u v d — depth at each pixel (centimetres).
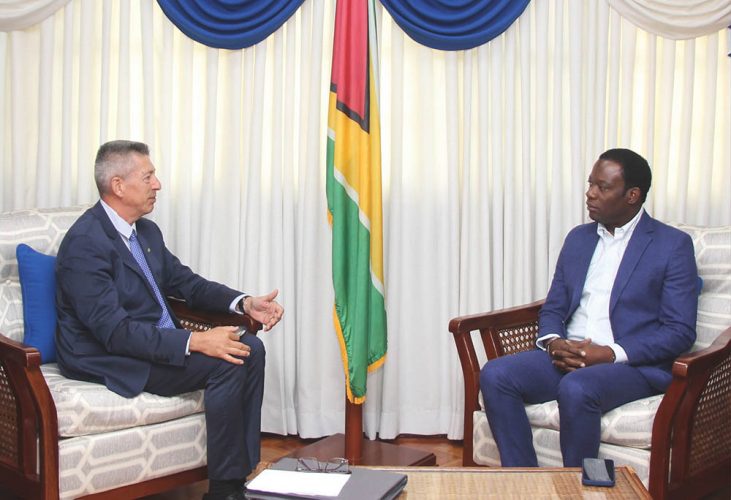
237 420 254
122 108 325
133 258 269
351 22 308
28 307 271
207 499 255
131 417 244
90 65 324
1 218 282
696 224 331
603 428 239
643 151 331
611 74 326
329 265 336
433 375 343
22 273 272
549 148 334
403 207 337
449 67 329
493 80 328
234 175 334
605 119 330
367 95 309
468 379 269
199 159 336
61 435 235
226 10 322
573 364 256
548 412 251
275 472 191
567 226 333
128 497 246
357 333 308
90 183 327
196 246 336
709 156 326
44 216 288
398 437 346
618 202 266
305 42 328
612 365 252
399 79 330
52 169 327
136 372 250
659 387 254
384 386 338
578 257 280
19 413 236
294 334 339
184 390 255
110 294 255
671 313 259
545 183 331
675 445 237
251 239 333
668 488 235
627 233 273
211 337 252
